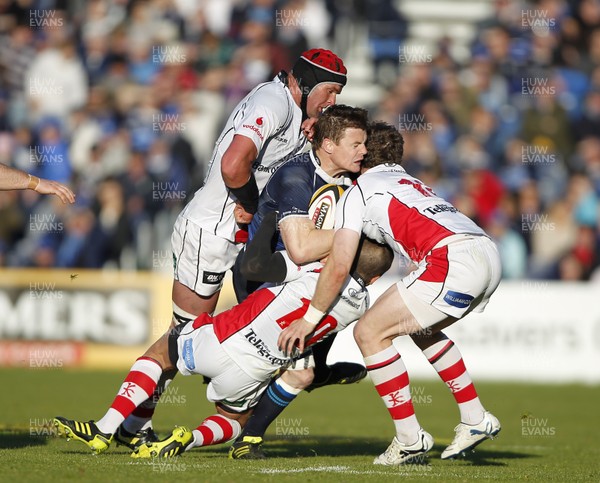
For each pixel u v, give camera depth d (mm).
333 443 27703
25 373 48594
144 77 64125
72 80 63875
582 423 36250
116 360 50750
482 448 28016
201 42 65750
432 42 71375
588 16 70688
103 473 17781
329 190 21719
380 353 20891
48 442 24266
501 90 65375
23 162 59312
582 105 66562
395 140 21984
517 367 50688
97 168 58125
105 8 68062
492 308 50625
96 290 50844
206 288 23906
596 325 51094
